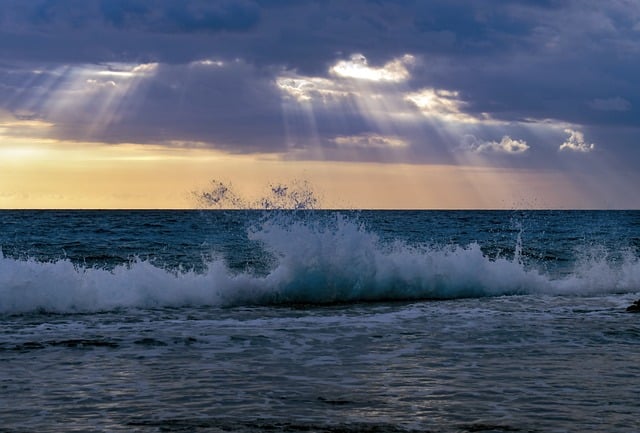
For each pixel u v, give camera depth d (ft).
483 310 47.75
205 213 312.50
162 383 26.27
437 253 60.49
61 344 33.96
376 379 26.99
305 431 20.51
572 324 40.98
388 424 21.22
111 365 29.45
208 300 52.11
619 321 42.27
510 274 61.00
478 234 151.64
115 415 22.08
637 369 29.01
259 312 47.03
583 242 126.41
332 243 56.80
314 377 27.32
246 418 21.74
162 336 36.22
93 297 48.26
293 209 58.65
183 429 20.68
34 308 45.98
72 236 135.95
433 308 49.14
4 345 33.68
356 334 37.29
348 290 55.93
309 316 44.93
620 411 22.80
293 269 55.26
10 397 24.21
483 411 22.70
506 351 32.81
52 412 22.43
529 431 20.71
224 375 27.63
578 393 25.02
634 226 211.00
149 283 51.47
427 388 25.58
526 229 178.50
